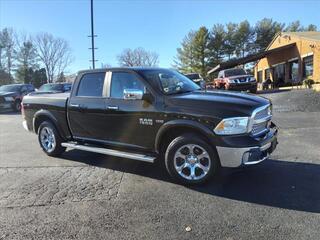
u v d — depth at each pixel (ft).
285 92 71.00
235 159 17.13
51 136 25.38
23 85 76.07
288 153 24.36
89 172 21.40
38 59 261.24
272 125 20.16
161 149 19.71
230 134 17.16
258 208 15.44
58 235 13.47
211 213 15.06
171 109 18.57
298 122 37.91
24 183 19.60
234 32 221.05
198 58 211.00
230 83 76.69
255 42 222.07
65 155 25.77
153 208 15.75
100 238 13.19
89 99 22.44
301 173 19.99
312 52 79.46
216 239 12.86
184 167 18.47
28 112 26.61
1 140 33.47
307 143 27.32
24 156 26.00
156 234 13.35
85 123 22.80
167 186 18.58
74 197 17.28
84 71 23.18
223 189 17.87
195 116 17.81
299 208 15.34
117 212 15.40
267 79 104.42
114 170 21.67
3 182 19.88
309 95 59.67
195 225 13.98
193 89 21.13
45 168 22.53
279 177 19.39
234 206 15.72
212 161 17.79
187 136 18.22
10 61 254.27
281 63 98.73
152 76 20.34
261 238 12.84
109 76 21.62
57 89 76.84
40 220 14.79
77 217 14.99
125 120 20.51
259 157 17.47
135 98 19.51
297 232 13.20
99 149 21.89
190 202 16.33
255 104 17.93
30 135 36.11
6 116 59.67
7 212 15.66
